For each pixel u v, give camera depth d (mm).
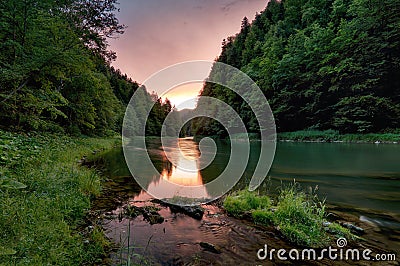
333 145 18281
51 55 7512
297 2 45594
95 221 3400
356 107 21891
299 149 15242
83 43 10430
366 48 22328
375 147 15617
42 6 8117
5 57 7723
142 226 3344
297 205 3566
